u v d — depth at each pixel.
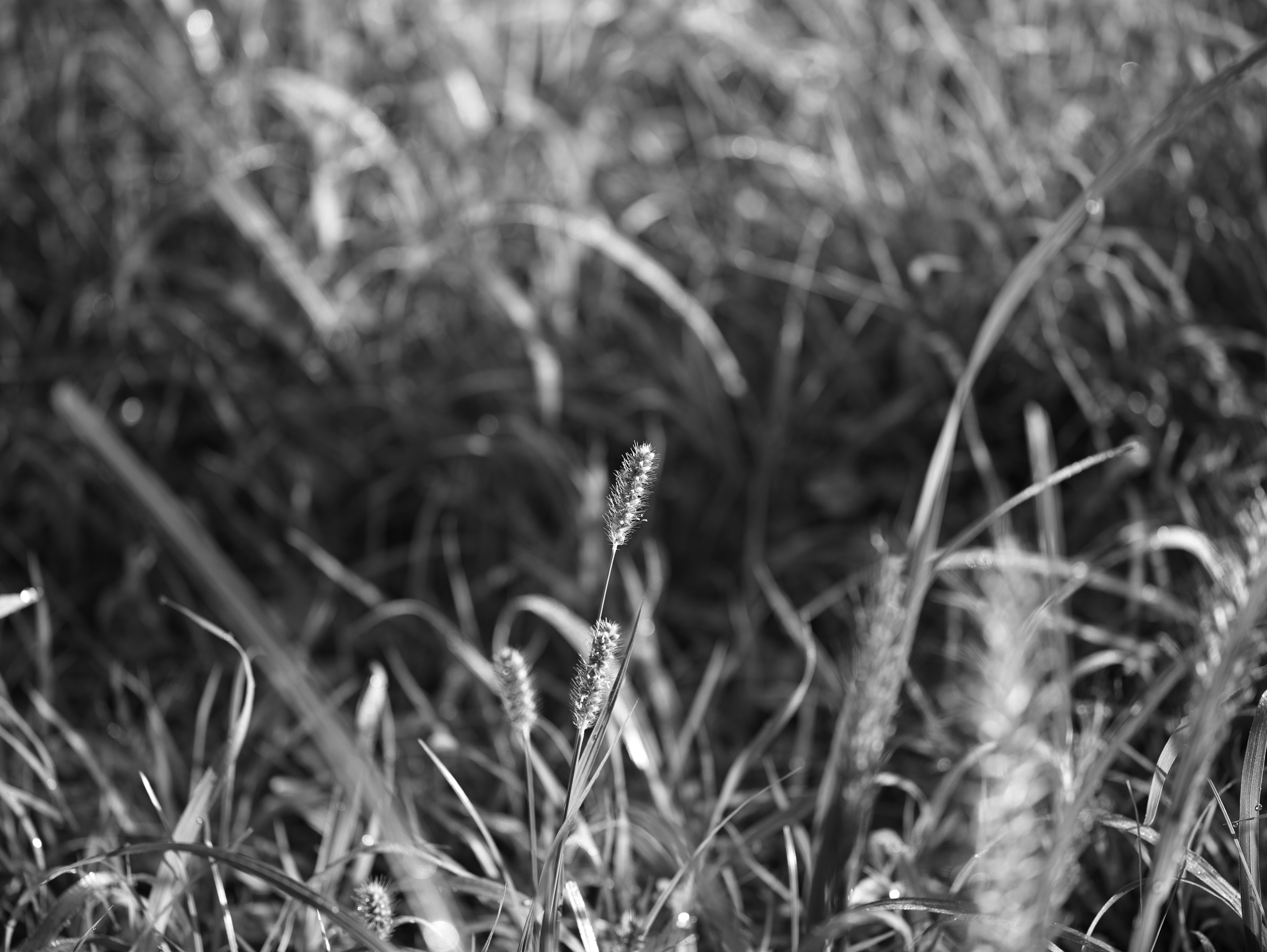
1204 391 1.35
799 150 1.73
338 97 1.71
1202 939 0.98
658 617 1.41
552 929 0.93
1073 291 1.50
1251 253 1.38
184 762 1.22
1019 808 0.87
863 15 1.85
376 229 1.74
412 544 1.53
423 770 1.21
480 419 1.60
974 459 1.47
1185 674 1.05
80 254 1.72
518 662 0.94
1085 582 1.12
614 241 1.53
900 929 0.99
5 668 1.32
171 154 1.81
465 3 1.88
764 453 1.50
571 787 0.92
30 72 1.79
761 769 1.21
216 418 1.60
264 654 1.21
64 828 1.12
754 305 1.68
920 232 1.61
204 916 1.05
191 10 1.87
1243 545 0.94
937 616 1.29
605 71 1.86
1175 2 1.55
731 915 1.01
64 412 0.98
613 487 0.90
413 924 1.07
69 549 1.47
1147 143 1.01
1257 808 0.96
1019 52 1.75
